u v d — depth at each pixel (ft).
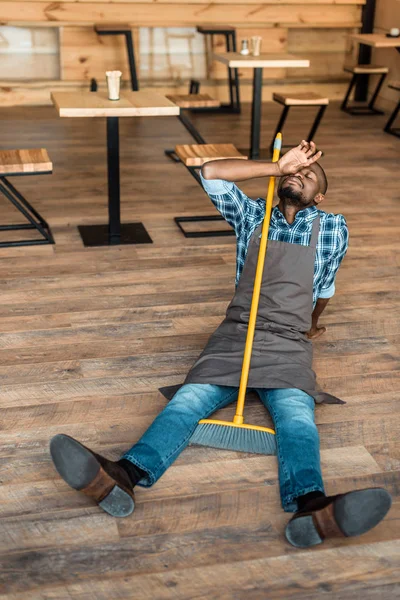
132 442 7.36
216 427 7.11
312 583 5.69
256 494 6.66
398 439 7.55
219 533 6.18
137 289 10.84
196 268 11.68
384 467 7.11
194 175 12.65
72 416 7.75
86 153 18.26
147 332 9.60
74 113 11.32
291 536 5.96
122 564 5.82
